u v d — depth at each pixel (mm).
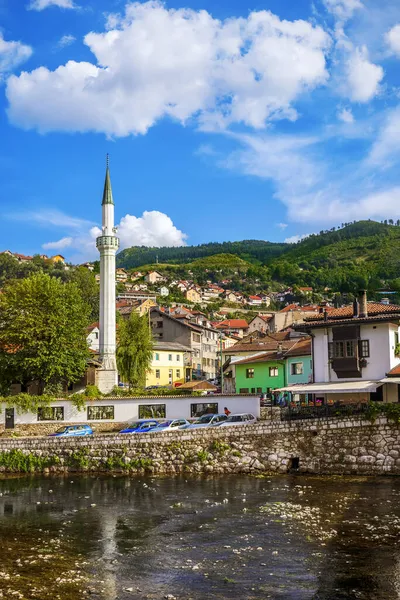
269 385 72938
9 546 27328
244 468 46438
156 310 126688
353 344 52656
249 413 55344
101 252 79688
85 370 71562
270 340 92125
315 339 55688
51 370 65625
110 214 82250
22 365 65062
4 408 61750
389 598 19828
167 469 48156
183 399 58875
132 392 67438
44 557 25375
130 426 56031
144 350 84500
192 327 122438
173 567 23719
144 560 24781
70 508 35781
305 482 41312
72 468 50500
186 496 38188
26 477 49031
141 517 32812
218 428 47781
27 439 52062
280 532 28406
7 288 70188
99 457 50062
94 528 30609
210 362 134750
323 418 45062
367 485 39375
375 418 43312
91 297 160250
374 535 27281
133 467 48719
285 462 45625
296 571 22734
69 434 56406
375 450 43188
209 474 46656
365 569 22703
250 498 36625
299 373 68500
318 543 26297
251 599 20000
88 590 21125
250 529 29234
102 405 60875
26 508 36094
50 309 68062
